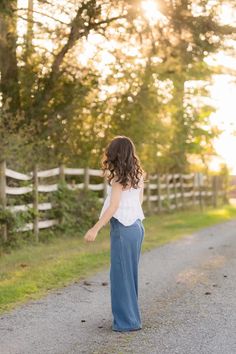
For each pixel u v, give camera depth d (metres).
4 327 7.55
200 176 31.11
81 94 20.48
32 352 6.59
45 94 20.20
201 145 32.62
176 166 29.58
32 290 9.65
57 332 7.34
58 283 10.29
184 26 19.28
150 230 19.31
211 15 19.28
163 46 20.06
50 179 17.98
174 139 27.55
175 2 19.08
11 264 12.34
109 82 21.52
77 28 19.64
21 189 15.25
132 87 21.55
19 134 16.17
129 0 18.95
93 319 7.93
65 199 17.34
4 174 14.41
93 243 15.85
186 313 8.27
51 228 16.84
